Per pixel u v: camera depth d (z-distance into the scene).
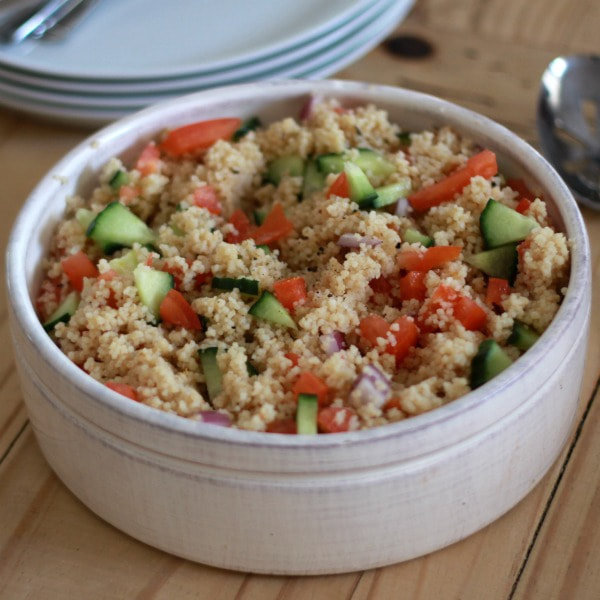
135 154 0.75
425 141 0.73
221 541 0.63
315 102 0.76
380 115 0.75
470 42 0.90
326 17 0.85
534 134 0.83
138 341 0.66
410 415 0.62
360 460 0.60
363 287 0.67
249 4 0.87
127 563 0.66
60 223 0.72
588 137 0.81
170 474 0.61
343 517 0.62
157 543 0.65
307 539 0.63
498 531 0.66
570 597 0.64
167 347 0.66
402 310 0.67
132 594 0.65
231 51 0.85
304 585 0.65
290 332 0.67
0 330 0.76
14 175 0.83
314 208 0.72
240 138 0.76
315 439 0.59
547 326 0.65
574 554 0.65
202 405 0.63
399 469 0.61
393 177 0.72
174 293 0.68
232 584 0.65
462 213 0.69
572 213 0.67
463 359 0.64
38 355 0.64
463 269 0.67
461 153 0.73
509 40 0.90
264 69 0.82
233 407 0.64
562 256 0.66
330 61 0.84
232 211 0.73
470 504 0.64
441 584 0.65
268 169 0.75
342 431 0.62
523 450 0.64
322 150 0.74
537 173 0.70
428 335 0.66
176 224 0.71
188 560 0.66
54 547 0.66
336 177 0.71
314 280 0.69
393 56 0.89
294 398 0.63
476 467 0.62
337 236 0.70
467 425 0.61
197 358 0.66
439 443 0.60
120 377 0.65
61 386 0.63
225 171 0.73
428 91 0.86
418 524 0.63
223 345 0.66
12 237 0.69
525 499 0.67
